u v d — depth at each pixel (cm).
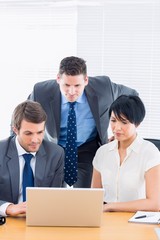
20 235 183
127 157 244
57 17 396
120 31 388
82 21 393
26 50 404
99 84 305
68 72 270
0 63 405
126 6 384
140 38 385
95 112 300
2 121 408
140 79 390
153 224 201
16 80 406
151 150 241
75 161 304
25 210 205
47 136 299
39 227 194
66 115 299
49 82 305
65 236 183
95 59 395
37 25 400
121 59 391
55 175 240
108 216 213
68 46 397
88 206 194
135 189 240
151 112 391
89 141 306
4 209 210
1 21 405
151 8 380
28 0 397
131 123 237
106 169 250
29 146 224
